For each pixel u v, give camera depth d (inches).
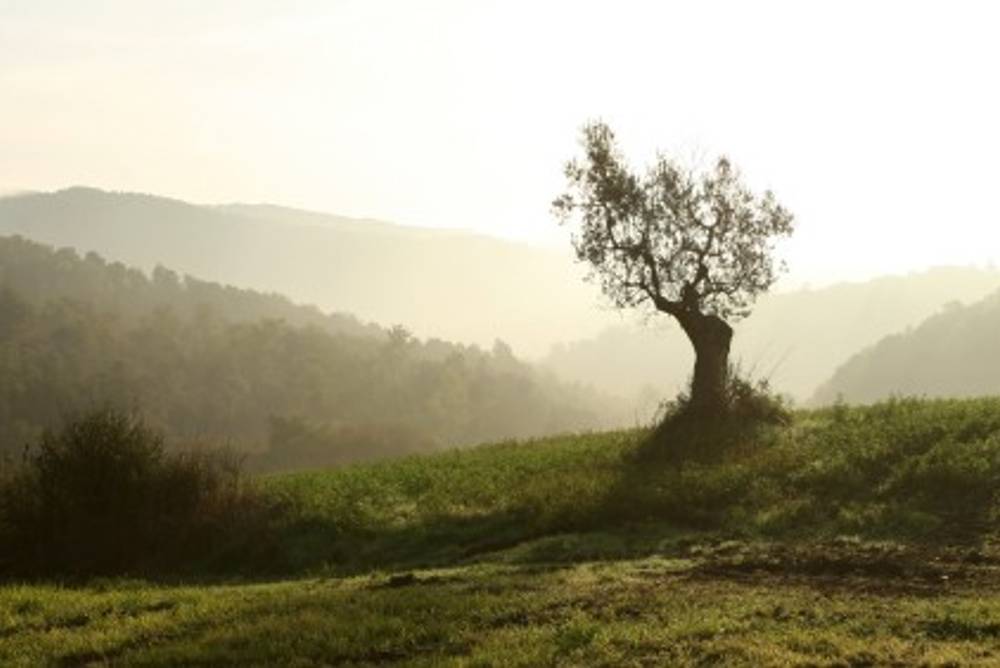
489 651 426.6
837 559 604.4
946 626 431.8
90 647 508.7
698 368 1136.8
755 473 874.1
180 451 983.6
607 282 1216.2
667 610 485.1
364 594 588.1
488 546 783.7
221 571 850.8
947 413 967.6
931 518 705.6
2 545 881.5
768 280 1195.9
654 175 1191.6
